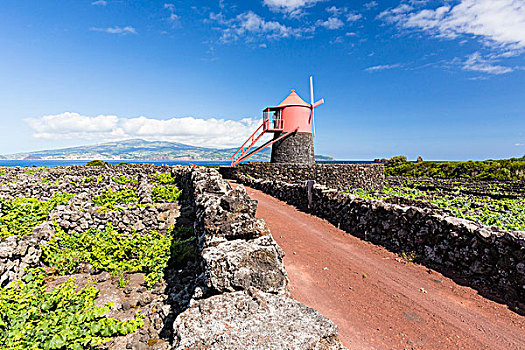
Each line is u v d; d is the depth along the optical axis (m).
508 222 10.35
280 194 20.58
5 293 5.68
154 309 5.96
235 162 33.16
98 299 6.33
